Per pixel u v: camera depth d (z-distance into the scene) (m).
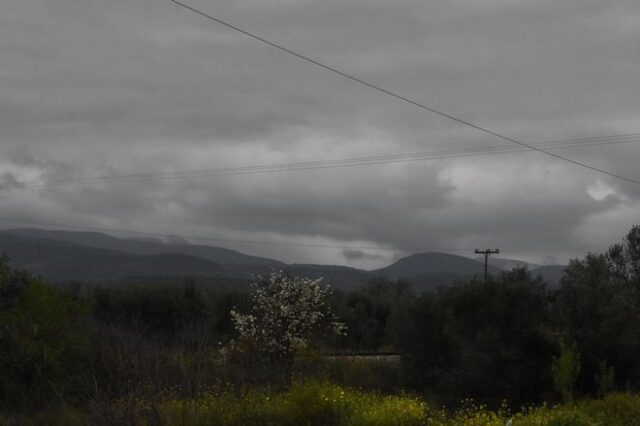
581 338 22.27
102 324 23.66
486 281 24.50
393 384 24.22
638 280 28.47
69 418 15.26
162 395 13.40
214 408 14.80
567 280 23.92
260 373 20.41
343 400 16.16
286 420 15.32
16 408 18.09
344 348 34.88
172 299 37.94
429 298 25.11
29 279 22.48
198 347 15.65
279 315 26.39
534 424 15.42
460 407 21.41
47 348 19.48
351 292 48.38
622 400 18.02
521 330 22.89
